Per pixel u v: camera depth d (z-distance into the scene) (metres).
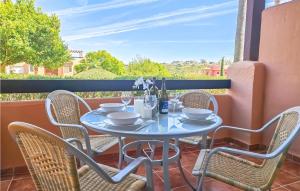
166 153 1.82
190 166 2.77
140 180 1.43
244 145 3.42
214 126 1.66
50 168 1.08
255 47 3.63
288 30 2.97
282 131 1.65
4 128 2.39
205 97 2.71
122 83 2.93
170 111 2.12
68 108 2.32
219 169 1.66
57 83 2.63
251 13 3.57
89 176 1.50
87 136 1.91
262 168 1.69
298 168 2.75
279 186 2.35
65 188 1.09
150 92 2.07
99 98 2.83
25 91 2.49
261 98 3.34
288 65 2.98
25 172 2.51
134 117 1.63
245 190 1.46
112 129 1.53
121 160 2.23
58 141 0.96
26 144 1.07
